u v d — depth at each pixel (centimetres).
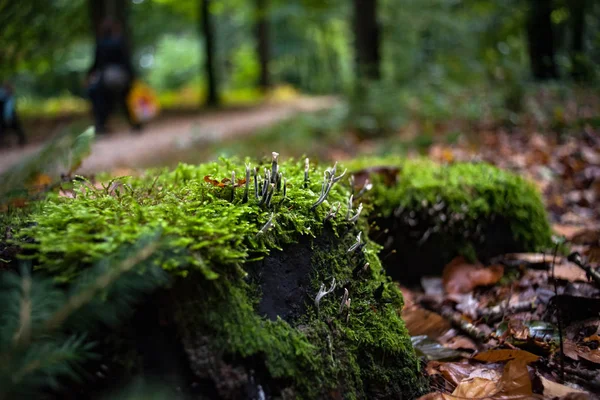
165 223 46
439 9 350
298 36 755
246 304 48
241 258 49
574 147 129
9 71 225
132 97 259
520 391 53
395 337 56
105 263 42
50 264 44
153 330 45
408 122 197
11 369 35
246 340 46
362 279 58
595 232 87
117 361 44
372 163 93
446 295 77
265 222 52
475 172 88
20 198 61
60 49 272
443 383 58
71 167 64
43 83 521
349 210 58
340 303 55
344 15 507
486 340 65
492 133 154
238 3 610
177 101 554
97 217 48
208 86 511
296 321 51
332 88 772
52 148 61
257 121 321
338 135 197
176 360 45
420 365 59
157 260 43
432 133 165
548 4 220
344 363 51
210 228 48
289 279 53
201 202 54
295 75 827
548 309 67
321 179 63
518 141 141
